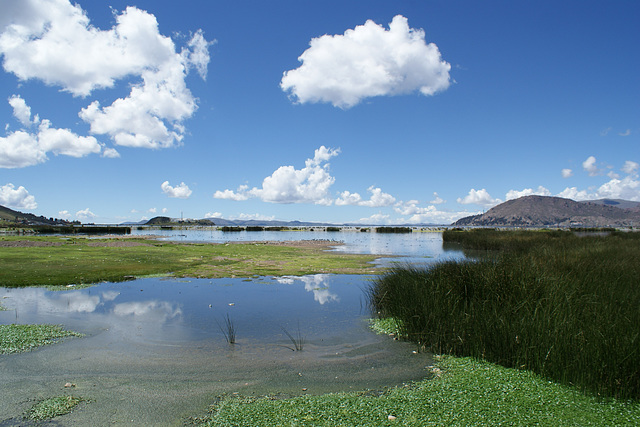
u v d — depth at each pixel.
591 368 6.50
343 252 36.84
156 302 13.93
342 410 5.78
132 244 40.00
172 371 7.60
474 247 43.12
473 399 6.12
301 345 9.35
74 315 11.91
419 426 5.24
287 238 67.12
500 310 9.56
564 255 17.45
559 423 5.28
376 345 9.40
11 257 24.83
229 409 5.91
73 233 80.06
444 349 8.89
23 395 6.40
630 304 9.44
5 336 9.47
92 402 6.17
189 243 44.00
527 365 7.43
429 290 11.63
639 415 5.49
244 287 17.12
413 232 107.25
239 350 8.95
